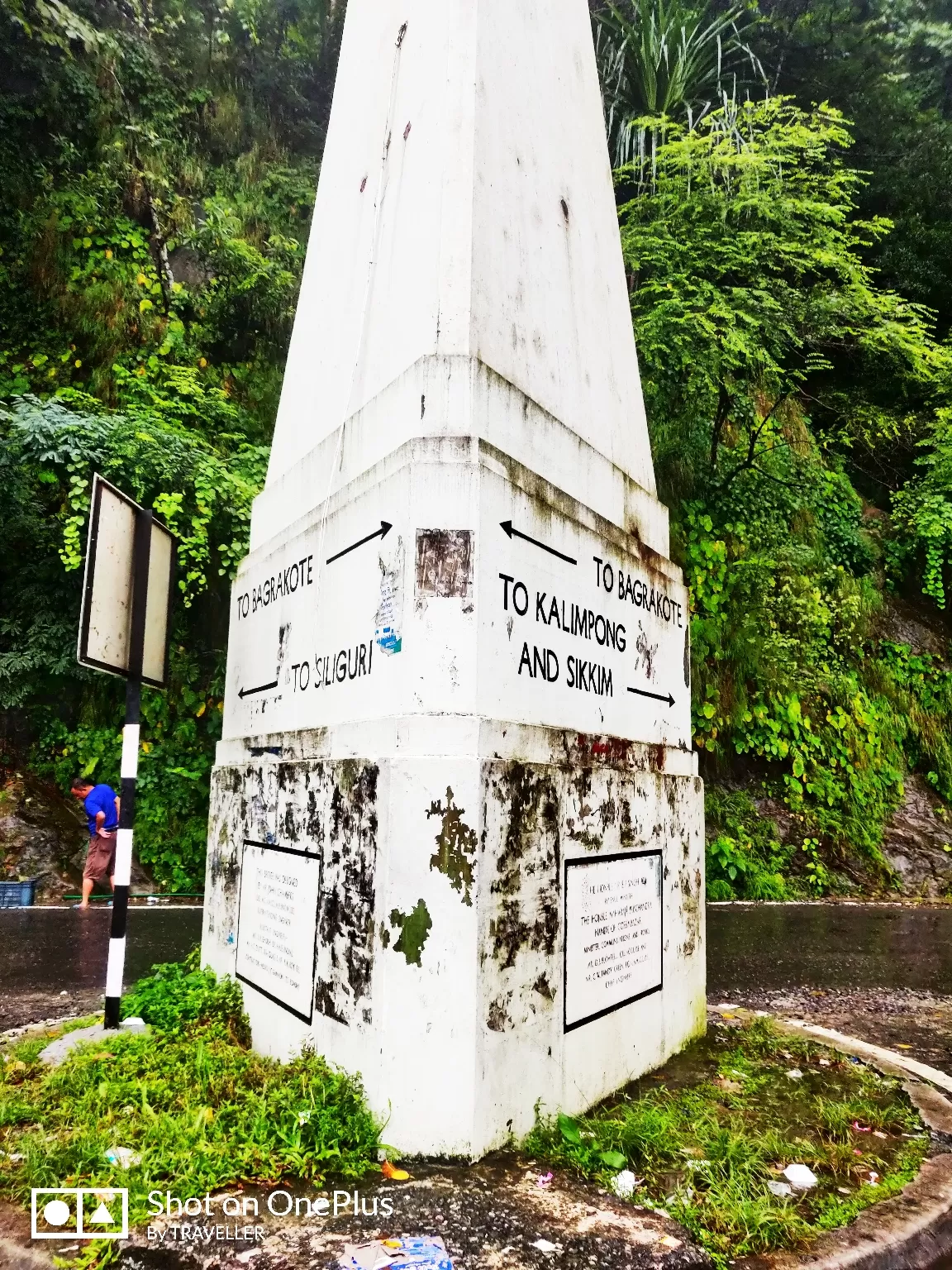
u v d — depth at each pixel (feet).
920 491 53.52
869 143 59.21
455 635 10.11
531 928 10.25
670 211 38.47
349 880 10.28
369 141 14.94
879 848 41.04
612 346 15.89
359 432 12.87
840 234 40.11
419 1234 7.73
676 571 16.60
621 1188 8.91
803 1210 8.95
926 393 54.34
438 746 9.76
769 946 27.12
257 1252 7.37
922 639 51.57
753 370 40.32
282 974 11.96
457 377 11.06
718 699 39.34
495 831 9.77
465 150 12.17
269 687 14.76
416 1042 9.18
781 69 57.16
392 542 10.85
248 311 43.06
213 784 16.07
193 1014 13.21
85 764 33.27
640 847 13.30
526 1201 8.37
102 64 44.50
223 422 39.11
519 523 11.31
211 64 48.96
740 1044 14.75
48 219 40.83
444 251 11.77
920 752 47.01
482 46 12.81
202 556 32.53
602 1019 11.71
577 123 15.76
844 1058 14.23
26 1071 11.62
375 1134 9.04
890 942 28.48
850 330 40.40
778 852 38.73
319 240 16.74
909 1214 8.99
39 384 38.96
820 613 44.24
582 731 12.35
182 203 44.75
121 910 13.73
